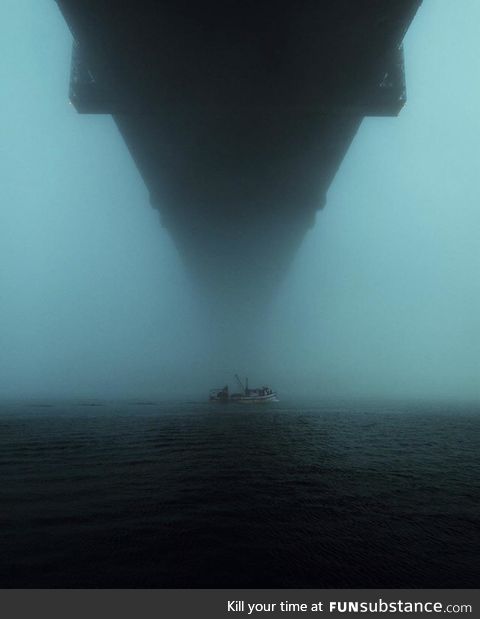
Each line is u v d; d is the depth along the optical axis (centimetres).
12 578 671
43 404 10269
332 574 693
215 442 2712
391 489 1337
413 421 5175
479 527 941
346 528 925
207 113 5794
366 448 2470
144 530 901
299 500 1177
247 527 926
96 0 4119
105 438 2938
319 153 7381
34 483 1397
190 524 947
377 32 4303
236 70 4891
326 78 5031
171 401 12569
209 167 8038
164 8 4131
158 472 1625
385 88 5303
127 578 673
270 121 6244
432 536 875
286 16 4175
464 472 1709
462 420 5591
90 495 1225
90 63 4950
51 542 825
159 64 4872
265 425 4253
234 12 4153
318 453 2223
